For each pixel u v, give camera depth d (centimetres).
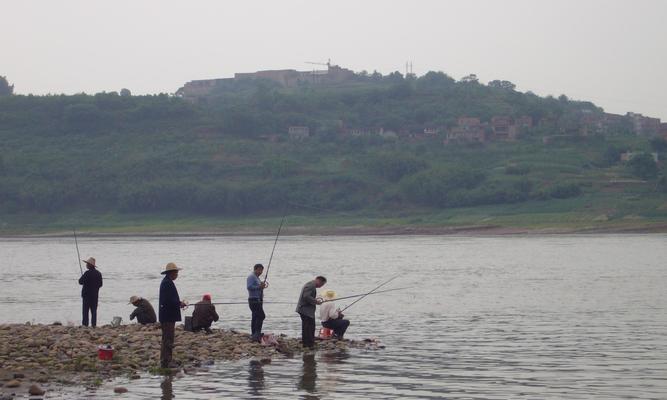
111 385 2247
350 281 6769
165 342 2488
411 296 5359
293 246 13838
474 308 4547
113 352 2552
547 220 18000
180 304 2561
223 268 8725
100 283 3303
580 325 3681
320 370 2511
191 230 19100
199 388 2222
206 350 2769
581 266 8262
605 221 17500
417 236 17312
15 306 4991
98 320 4181
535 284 6234
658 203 18250
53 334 2900
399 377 2400
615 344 3078
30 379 2273
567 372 2481
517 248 12181
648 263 8588
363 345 3045
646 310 4294
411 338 3306
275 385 2270
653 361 2681
